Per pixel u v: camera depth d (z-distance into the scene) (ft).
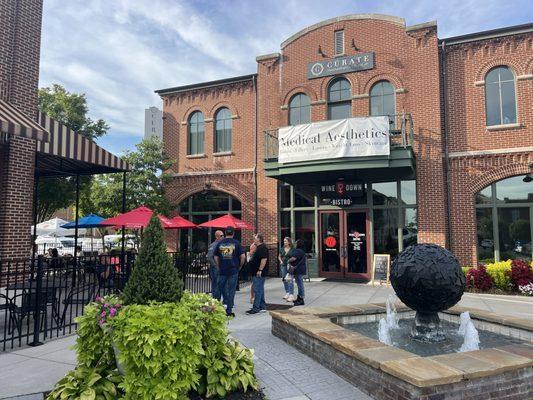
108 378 13.03
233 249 27.96
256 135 57.11
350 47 51.52
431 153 46.73
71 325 24.17
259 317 27.76
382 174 48.01
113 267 31.48
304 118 53.93
